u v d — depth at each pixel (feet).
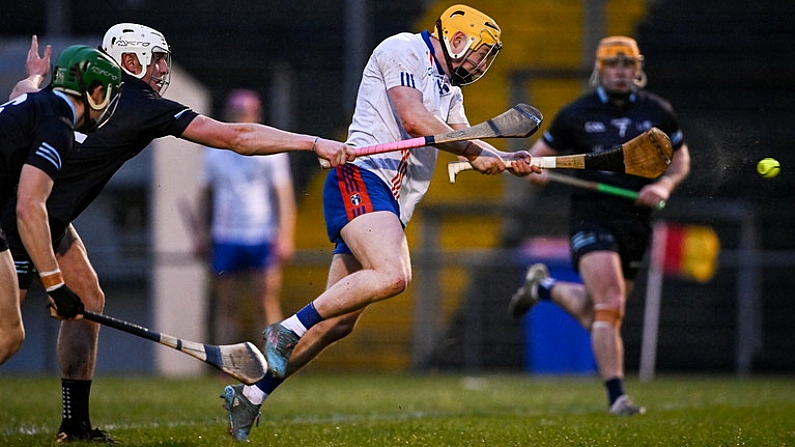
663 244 134.51
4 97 131.34
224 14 182.29
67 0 157.17
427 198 167.84
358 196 58.44
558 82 178.81
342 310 55.67
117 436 61.05
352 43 157.89
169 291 135.13
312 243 165.07
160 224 134.62
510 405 89.81
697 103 177.37
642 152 59.98
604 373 79.61
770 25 184.03
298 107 174.50
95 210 135.74
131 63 55.93
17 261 54.19
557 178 81.10
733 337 153.69
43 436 61.00
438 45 60.80
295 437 60.59
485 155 59.52
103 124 53.11
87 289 58.18
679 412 79.20
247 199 123.13
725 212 159.74
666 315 154.61
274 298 125.59
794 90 177.58
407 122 58.03
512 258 136.87
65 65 50.52
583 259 81.61
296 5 183.11
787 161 169.37
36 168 48.80
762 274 159.33
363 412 81.92
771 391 107.96
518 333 148.56
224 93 172.04
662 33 182.60
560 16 182.39
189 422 71.46
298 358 60.34
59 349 58.65
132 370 135.95
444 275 149.89
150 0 181.57
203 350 54.39
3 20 164.66
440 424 68.23
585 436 61.11
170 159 136.67
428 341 145.38
